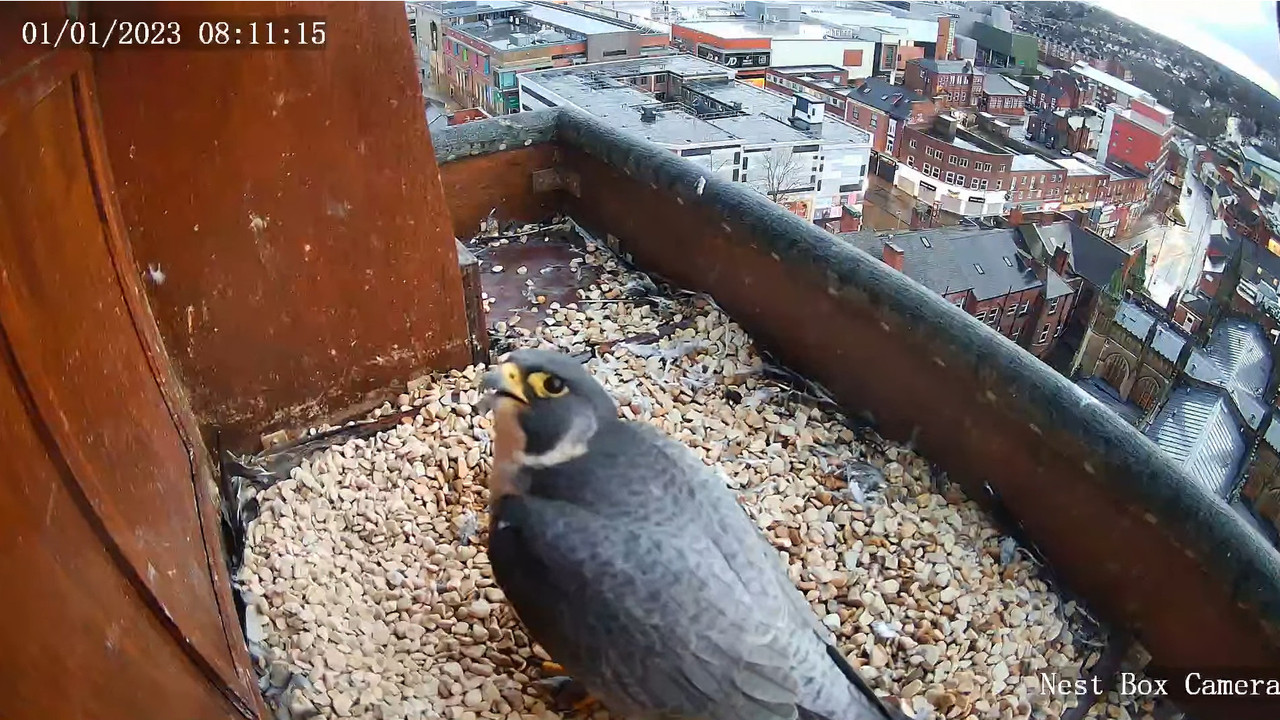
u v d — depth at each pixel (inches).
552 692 22.7
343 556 25.9
